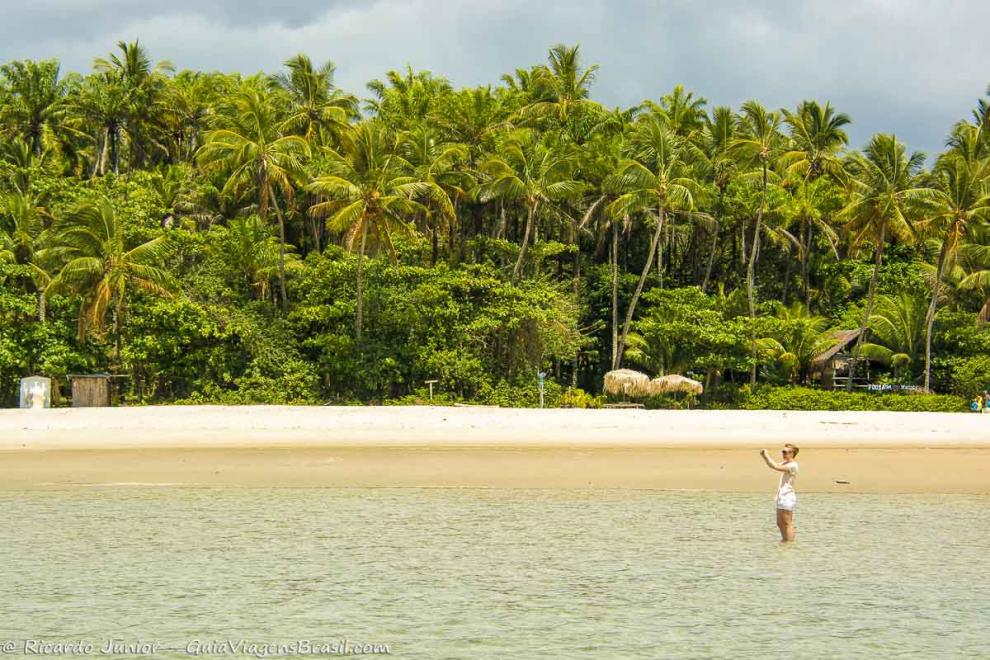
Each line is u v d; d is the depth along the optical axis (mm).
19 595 15602
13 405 50906
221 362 50781
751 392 53406
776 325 54594
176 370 51094
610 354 62906
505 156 55406
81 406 46688
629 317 55469
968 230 57656
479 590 15945
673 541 19156
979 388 52844
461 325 51375
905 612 14883
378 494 23984
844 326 61812
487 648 13297
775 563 17547
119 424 36250
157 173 59188
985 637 13820
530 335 52531
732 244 69688
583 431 35312
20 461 28484
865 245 66562
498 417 37938
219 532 19906
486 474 26609
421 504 22812
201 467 27609
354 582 16359
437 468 27516
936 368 58156
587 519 21125
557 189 53719
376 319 51781
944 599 15508
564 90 66062
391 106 67250
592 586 16141
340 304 50938
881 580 16562
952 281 61188
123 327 50844
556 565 17391
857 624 14336
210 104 66000
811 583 16328
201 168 55250
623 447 31531
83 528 20188
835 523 20766
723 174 62656
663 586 16172
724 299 58938
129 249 50125
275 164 50688
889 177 54781
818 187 62938
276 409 40281
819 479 25984
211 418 37438
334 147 60562
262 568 17188
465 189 57625
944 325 58406
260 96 59031
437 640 13609
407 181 50188
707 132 64562
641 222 67062
